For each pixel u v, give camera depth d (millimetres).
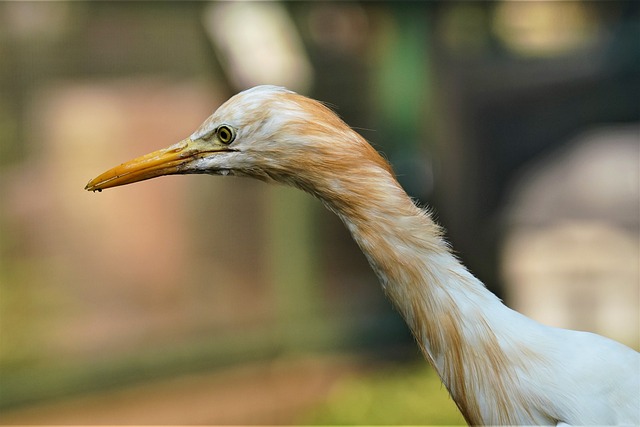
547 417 4094
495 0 13812
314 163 4023
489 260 14227
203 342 12164
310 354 12633
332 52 12281
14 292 11320
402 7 12555
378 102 12602
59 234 11477
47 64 11203
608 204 18484
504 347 4109
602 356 4125
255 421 12102
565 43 14625
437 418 10742
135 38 11539
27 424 11406
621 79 14469
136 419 11758
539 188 18734
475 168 13969
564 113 14516
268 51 11688
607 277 15555
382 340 13008
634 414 4012
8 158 11172
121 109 11570
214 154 4230
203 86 11875
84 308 11648
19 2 11000
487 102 14180
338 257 12797
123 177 4375
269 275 12469
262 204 12367
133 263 11836
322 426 11125
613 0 14938
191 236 12062
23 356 11406
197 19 11711
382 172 4066
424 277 4102
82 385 11648
